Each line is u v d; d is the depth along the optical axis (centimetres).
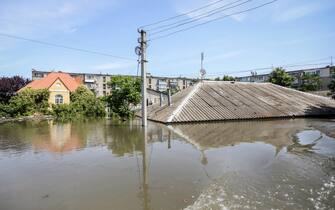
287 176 806
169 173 843
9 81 5084
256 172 845
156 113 2444
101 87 7912
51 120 2911
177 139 1422
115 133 1681
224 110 2300
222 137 1467
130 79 2436
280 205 612
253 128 1798
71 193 696
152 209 600
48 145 1355
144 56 1881
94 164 968
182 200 642
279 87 3388
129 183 759
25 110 3472
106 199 654
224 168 888
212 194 674
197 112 2191
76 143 1388
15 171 904
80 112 3153
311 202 629
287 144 1266
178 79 8856
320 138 1419
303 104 2755
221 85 3083
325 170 865
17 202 649
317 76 5722
